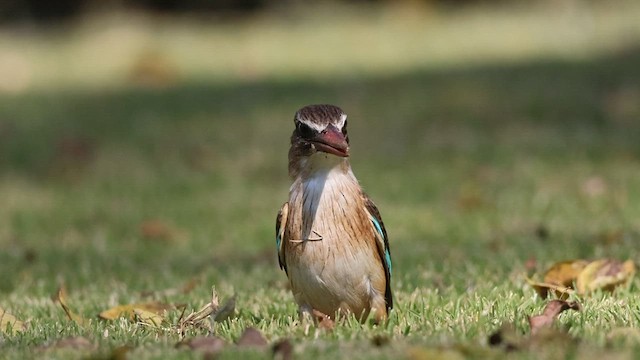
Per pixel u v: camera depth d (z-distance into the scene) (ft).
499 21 112.37
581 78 72.59
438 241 40.24
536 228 40.96
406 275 32.42
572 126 60.75
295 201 24.70
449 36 103.45
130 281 35.42
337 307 24.94
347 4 128.16
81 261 39.58
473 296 28.19
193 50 102.27
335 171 24.49
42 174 58.23
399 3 122.11
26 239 45.27
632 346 20.71
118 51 102.27
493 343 21.56
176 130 65.87
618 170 51.19
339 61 91.50
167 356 21.33
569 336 21.11
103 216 48.96
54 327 26.23
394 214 45.39
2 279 36.65
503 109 65.46
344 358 20.40
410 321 25.08
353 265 24.43
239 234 44.29
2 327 26.91
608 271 28.45
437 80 76.07
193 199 51.42
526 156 55.16
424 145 59.11
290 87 77.51
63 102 77.66
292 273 24.95
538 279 30.45
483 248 37.60
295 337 23.13
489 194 48.49
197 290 32.50
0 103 78.95
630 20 102.01
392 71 83.30
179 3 125.08
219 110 70.59
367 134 62.54
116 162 59.77
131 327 25.59
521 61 83.20
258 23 121.60
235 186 53.52
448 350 20.40
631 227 39.55
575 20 106.42
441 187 50.65
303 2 127.34
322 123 24.48
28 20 124.57
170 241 44.29
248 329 22.65
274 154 59.36
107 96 79.46
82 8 124.26
